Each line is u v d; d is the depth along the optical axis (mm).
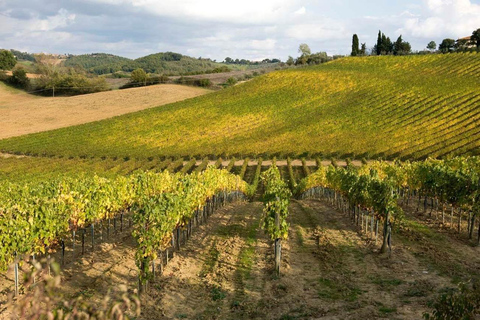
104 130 73312
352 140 57500
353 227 19984
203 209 22797
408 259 14141
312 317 9719
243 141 63438
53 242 14438
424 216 21625
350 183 21594
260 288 11938
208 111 80500
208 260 15016
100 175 38781
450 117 58938
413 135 56375
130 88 107312
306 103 79188
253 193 37781
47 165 47062
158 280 12812
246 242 17484
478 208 16094
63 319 4059
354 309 10062
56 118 82188
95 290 11742
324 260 14430
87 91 108688
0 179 37188
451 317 6879
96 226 20906
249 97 86312
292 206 28484
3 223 11969
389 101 71625
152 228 11922
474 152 44781
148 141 67812
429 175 20953
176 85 110750
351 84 84938
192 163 51562
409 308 9852
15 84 110688
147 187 23047
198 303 10961
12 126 76500
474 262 13586
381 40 130375
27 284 3549
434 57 96062
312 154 53500
